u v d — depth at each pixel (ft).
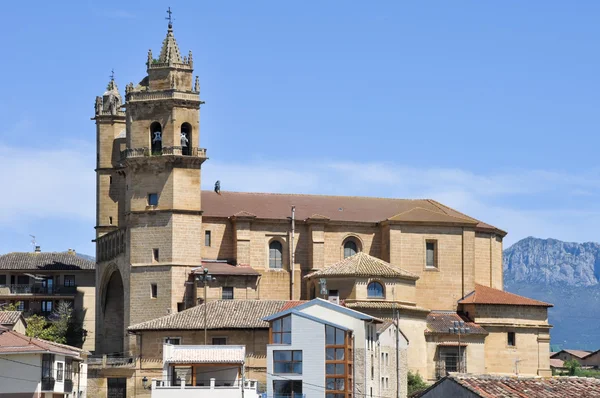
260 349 447.83
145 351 456.86
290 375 402.31
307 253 523.70
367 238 530.27
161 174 500.74
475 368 499.10
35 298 607.37
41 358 374.02
